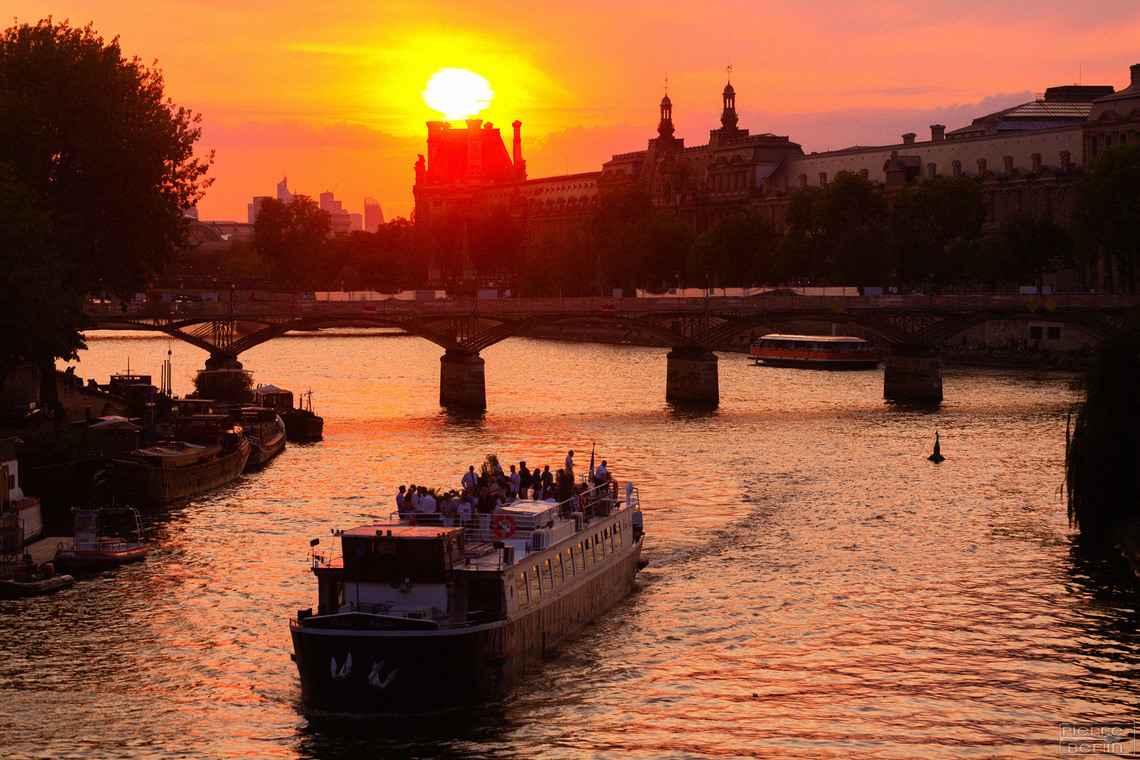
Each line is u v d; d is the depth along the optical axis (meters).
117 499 78.69
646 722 45.06
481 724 44.47
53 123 100.50
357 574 45.84
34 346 85.69
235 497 84.31
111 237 101.69
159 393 121.50
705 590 61.69
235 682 48.47
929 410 136.88
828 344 199.50
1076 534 74.12
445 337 147.25
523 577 48.31
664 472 95.50
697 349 150.62
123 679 48.72
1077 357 179.12
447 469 96.81
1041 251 193.38
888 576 64.56
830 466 98.19
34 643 52.75
